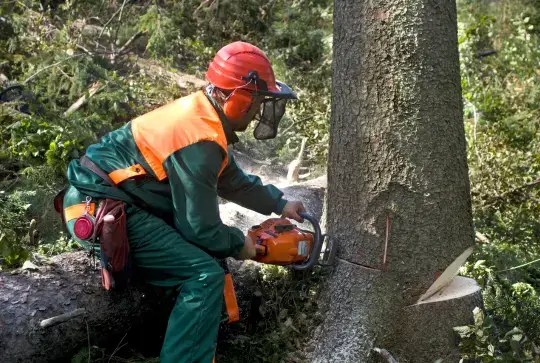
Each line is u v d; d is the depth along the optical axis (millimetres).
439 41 3010
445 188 3064
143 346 3344
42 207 4246
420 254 3070
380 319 3100
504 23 8695
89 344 3004
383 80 3010
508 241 4781
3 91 5078
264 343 3303
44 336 2906
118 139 2988
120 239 2844
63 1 7566
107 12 7414
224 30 7887
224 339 3361
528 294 3975
